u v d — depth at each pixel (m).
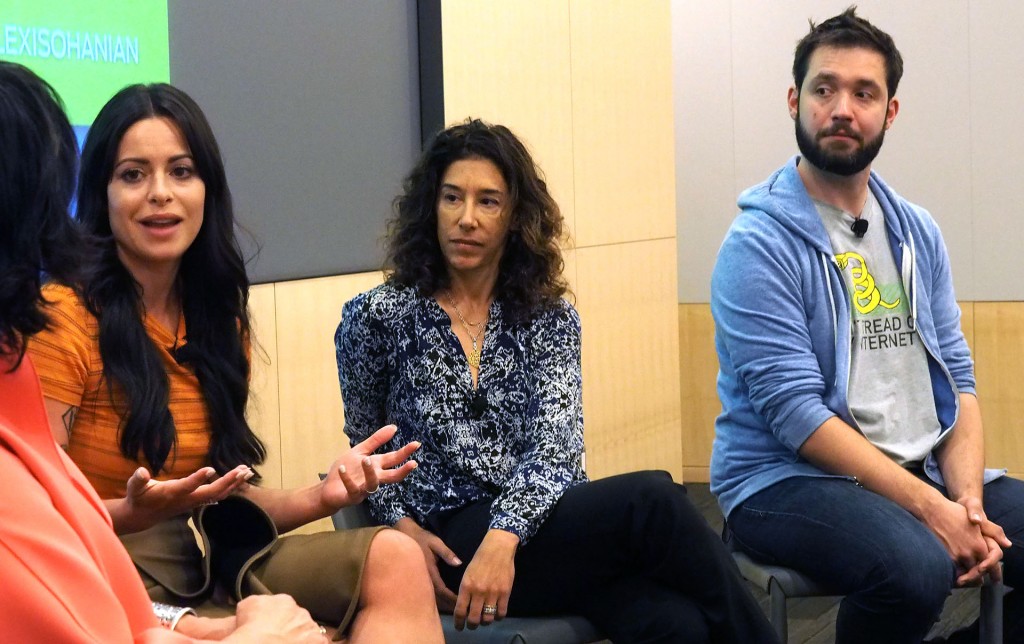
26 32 2.52
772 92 5.17
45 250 1.10
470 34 3.87
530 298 2.32
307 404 3.38
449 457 2.24
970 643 2.72
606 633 2.13
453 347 2.28
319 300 3.42
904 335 2.63
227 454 1.98
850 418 2.53
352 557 1.85
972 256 5.00
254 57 3.21
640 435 4.81
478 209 2.27
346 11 3.52
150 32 2.86
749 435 2.62
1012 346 4.96
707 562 2.06
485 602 2.05
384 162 3.70
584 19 4.41
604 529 2.09
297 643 1.48
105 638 1.08
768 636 2.08
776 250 2.58
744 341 2.56
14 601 1.03
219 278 2.02
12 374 1.13
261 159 3.24
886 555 2.24
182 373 1.96
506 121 4.04
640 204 4.77
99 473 1.86
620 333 4.65
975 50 4.91
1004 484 2.64
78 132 2.66
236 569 1.88
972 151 4.95
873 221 2.67
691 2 5.25
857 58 2.59
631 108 4.69
